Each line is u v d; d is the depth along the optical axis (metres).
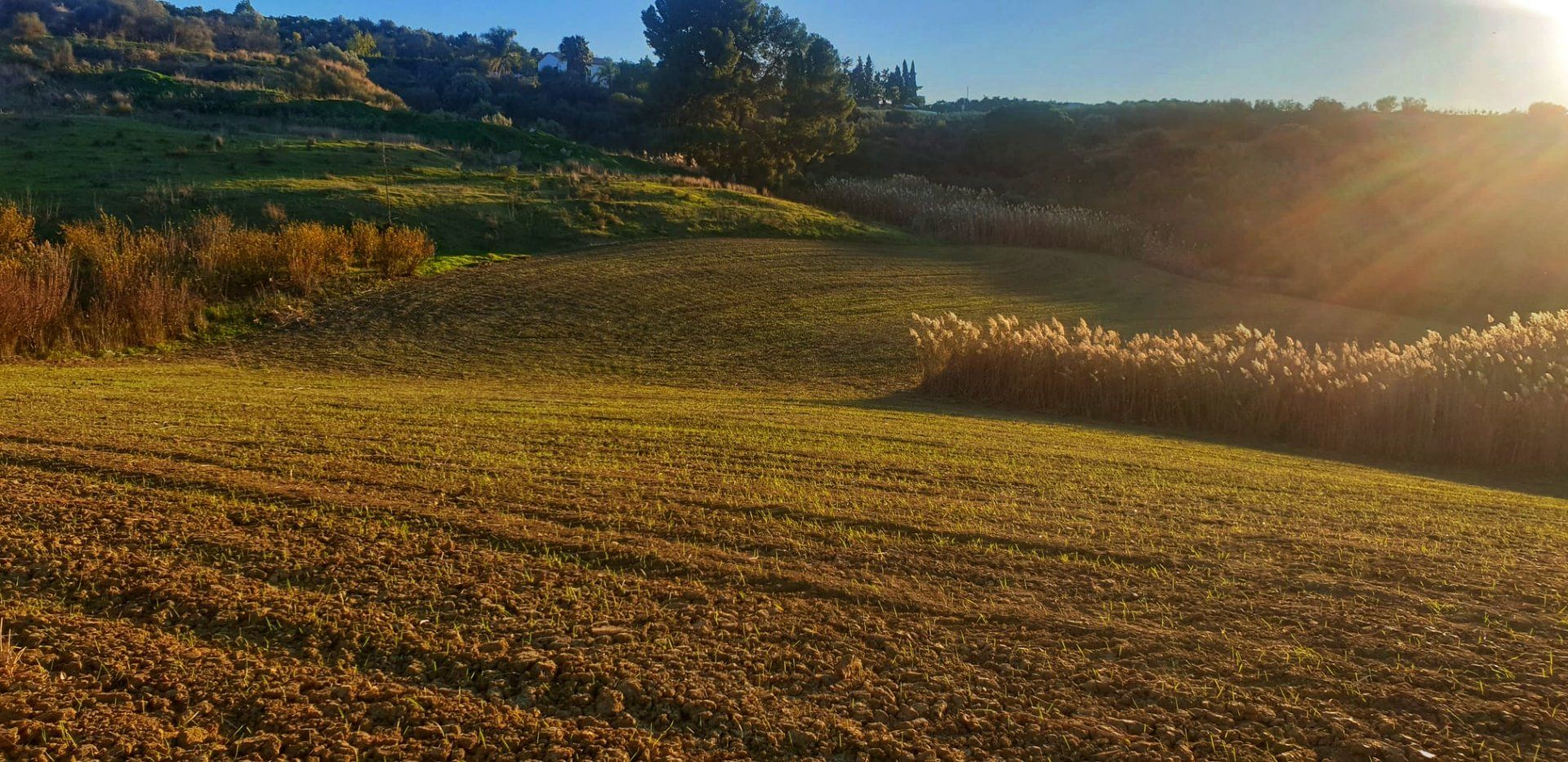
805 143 53.28
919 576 4.90
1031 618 4.33
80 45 55.28
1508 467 11.75
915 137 66.56
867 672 3.79
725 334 21.34
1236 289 30.81
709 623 4.23
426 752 3.17
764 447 8.81
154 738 3.18
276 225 25.61
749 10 56.53
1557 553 5.51
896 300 25.73
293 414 9.73
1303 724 3.42
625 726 3.38
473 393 13.77
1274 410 13.30
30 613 4.12
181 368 16.22
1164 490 7.35
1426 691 3.63
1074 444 10.36
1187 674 3.79
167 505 5.75
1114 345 15.06
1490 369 12.51
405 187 30.75
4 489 5.95
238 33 74.69
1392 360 12.89
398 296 22.58
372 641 3.97
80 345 17.33
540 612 4.32
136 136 32.75
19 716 3.31
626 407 12.06
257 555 4.94
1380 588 4.76
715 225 32.97
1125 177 53.84
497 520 5.68
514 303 22.64
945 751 3.22
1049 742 3.29
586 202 32.66
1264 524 6.16
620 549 5.18
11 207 20.70
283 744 3.20
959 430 11.20
